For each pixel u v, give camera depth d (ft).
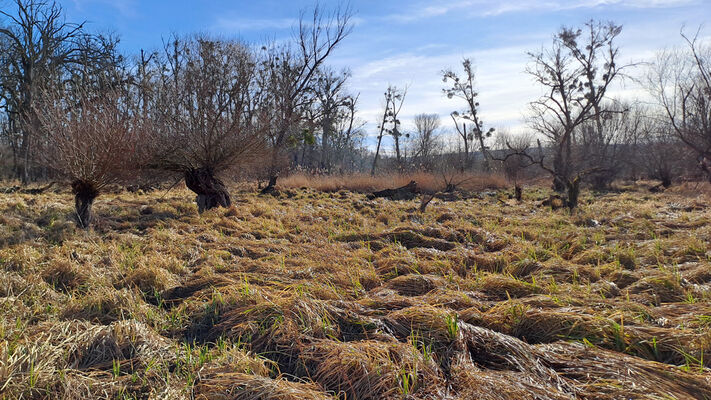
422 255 21.95
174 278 18.07
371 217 38.75
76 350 11.05
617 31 82.07
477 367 10.67
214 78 37.17
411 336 11.85
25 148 58.95
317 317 12.89
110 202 38.60
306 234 28.27
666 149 72.43
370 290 16.87
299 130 47.67
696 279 16.49
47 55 67.46
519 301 13.99
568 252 22.39
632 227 29.45
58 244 22.08
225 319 13.65
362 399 9.61
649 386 9.27
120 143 26.61
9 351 10.59
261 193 54.85
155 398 9.33
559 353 10.98
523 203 53.31
